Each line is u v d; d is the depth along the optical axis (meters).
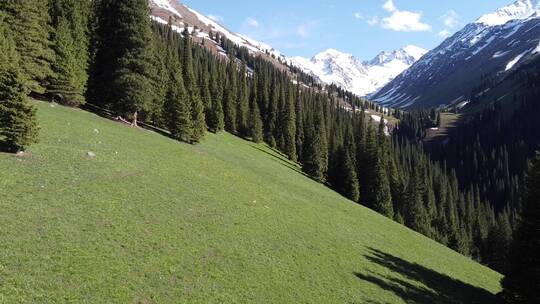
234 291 26.41
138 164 44.47
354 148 118.88
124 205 32.88
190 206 37.81
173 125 68.31
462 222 135.00
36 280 20.86
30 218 26.20
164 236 30.12
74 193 31.88
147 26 65.12
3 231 23.88
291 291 29.08
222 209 40.03
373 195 96.56
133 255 26.20
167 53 101.38
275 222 42.12
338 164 103.94
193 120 71.25
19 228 24.72
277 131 126.25
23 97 35.66
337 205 66.62
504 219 122.56
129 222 30.31
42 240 24.31
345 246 42.94
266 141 125.25
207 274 27.23
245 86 138.88
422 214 105.56
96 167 39.06
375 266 40.12
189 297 24.06
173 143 62.84
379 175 97.31
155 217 32.72
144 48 64.88
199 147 69.50
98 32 70.12
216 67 157.62
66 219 27.61
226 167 58.38
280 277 30.52
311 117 135.12
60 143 42.28
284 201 52.41
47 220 26.67
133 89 62.97
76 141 44.69
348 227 52.31
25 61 54.81
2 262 21.30
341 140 132.62
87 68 66.25
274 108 129.00
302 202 56.50
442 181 155.75
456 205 148.62
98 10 72.00
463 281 47.47
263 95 138.62
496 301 43.19
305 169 100.19
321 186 87.88
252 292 27.06
